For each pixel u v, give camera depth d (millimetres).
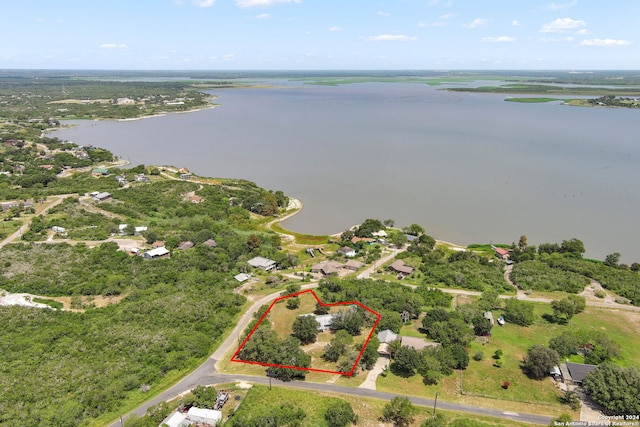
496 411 61062
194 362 72750
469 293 101000
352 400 62531
